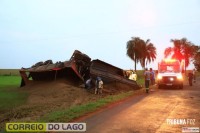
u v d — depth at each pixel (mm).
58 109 15953
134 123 11336
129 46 81438
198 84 38312
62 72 28688
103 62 28000
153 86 32438
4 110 17016
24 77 30172
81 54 28125
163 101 18156
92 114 13375
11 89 28406
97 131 10062
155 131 10094
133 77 33500
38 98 22062
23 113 15789
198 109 14828
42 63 31266
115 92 26188
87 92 24781
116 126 10812
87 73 27984
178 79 28859
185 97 20547
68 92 23969
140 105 16297
